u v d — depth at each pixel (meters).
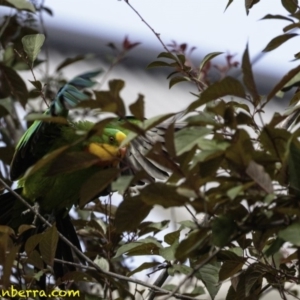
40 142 9.12
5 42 11.49
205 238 5.20
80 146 9.00
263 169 4.81
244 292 6.51
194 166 4.92
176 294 6.67
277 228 5.05
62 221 9.50
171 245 6.73
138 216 5.38
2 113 9.84
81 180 9.10
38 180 9.19
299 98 6.80
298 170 4.96
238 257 6.36
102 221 8.57
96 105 4.84
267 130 5.08
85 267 7.11
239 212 5.03
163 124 8.25
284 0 6.38
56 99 6.97
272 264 6.62
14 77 7.89
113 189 4.81
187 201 4.94
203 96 5.12
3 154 9.31
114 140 8.79
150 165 8.31
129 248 7.00
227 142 5.05
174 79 7.52
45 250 6.58
